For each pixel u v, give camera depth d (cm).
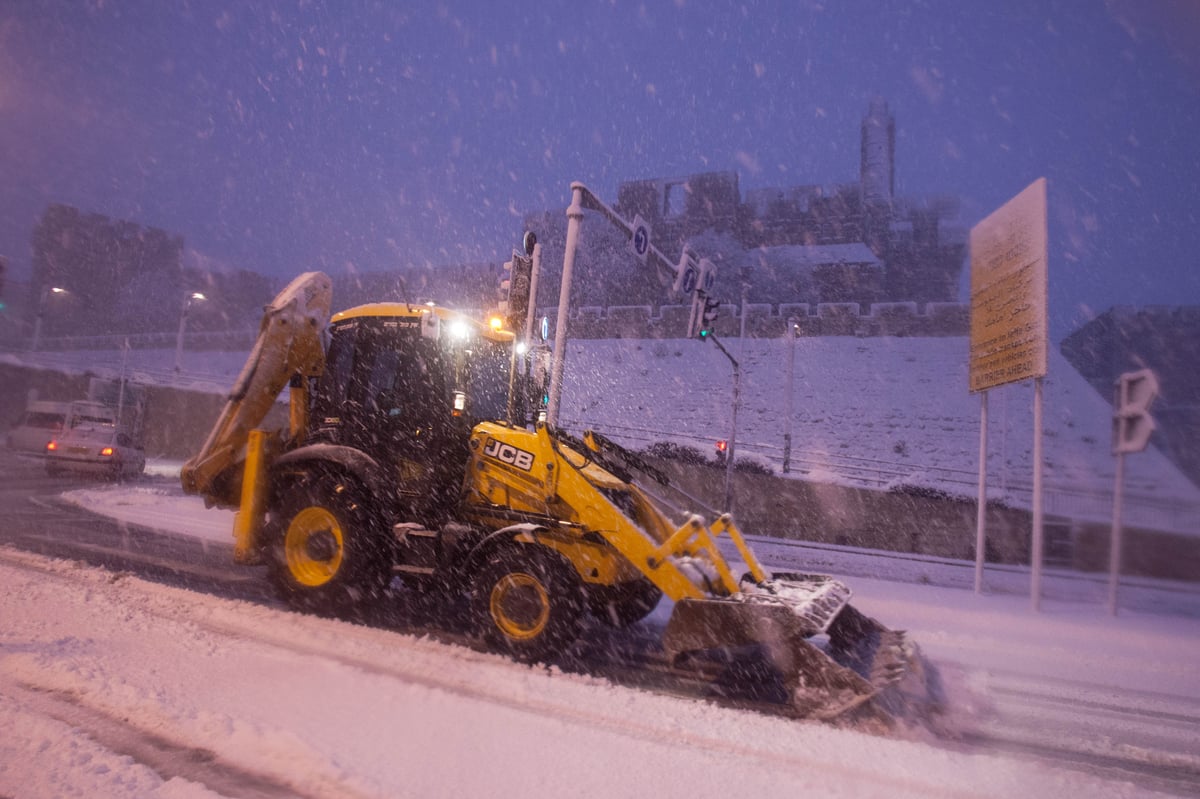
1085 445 3088
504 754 377
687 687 532
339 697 437
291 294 733
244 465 731
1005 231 1291
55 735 362
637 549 550
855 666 530
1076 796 390
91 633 522
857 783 381
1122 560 2119
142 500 1473
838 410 3591
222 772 344
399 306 681
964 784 390
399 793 328
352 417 670
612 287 5406
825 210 5603
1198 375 4381
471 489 632
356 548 612
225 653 502
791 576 651
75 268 6612
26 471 2041
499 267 4822
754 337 4584
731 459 2441
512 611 555
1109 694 613
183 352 5341
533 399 755
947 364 3919
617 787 351
